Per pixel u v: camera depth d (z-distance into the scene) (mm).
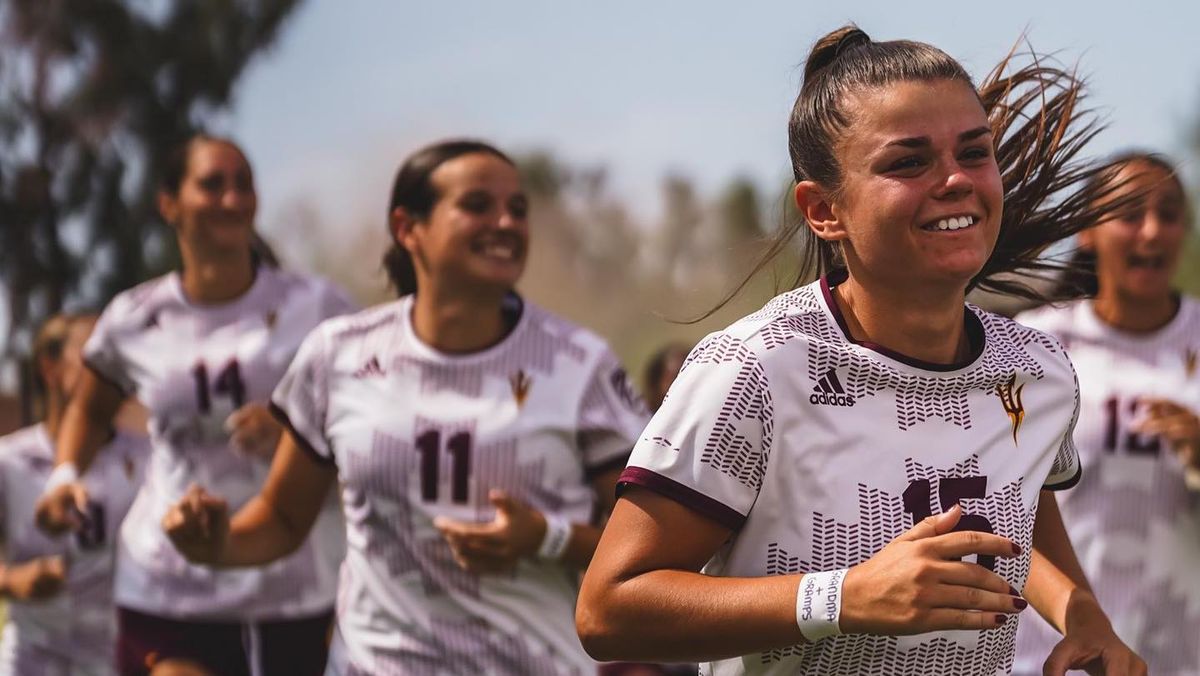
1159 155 7465
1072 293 5375
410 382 5918
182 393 7785
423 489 5824
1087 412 7609
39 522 7836
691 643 3572
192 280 7898
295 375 6082
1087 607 4266
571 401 5914
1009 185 4457
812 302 3832
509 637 5773
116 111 21969
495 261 5891
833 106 3752
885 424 3719
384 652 5852
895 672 3752
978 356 3826
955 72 3699
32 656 8938
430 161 5988
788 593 3471
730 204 28625
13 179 21891
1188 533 7582
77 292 22250
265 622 7660
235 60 22547
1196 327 7664
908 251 3627
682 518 3650
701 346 3754
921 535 3428
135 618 7766
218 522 5793
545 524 5691
